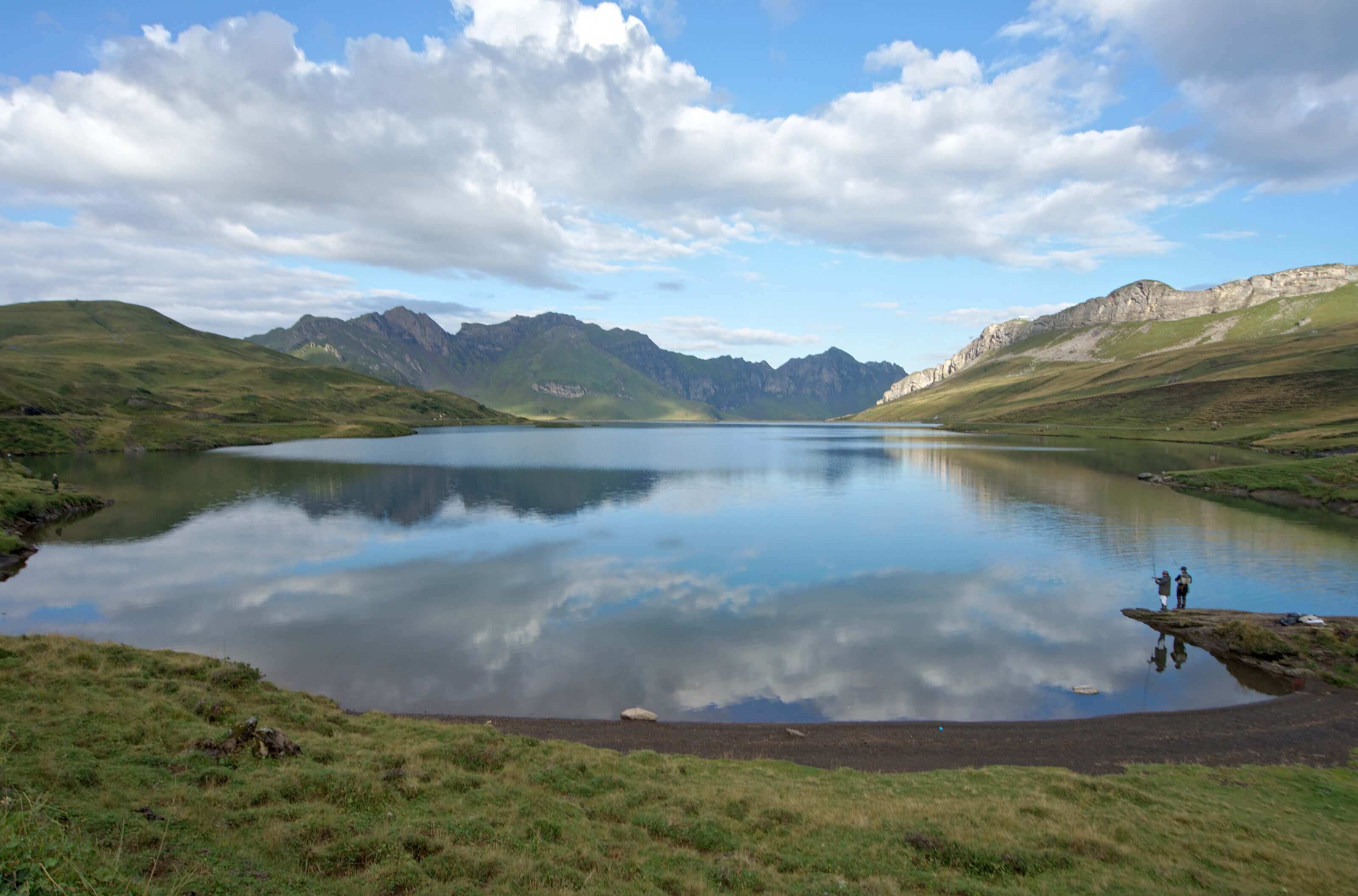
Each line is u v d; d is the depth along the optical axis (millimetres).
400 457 167000
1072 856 16328
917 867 15672
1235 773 23953
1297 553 63500
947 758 26281
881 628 43844
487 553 64062
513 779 19297
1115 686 35125
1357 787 22641
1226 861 16438
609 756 23172
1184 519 80938
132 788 14727
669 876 14289
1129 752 26875
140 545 65438
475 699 32875
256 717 22016
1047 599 50188
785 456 186000
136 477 116125
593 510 89125
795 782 22078
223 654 38031
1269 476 100750
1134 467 138500
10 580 52562
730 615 46406
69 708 18891
